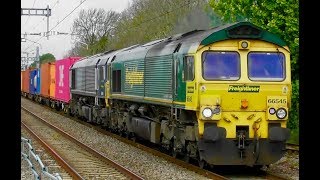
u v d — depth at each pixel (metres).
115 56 23.69
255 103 13.63
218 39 13.62
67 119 34.12
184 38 15.53
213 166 14.54
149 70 17.75
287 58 13.92
